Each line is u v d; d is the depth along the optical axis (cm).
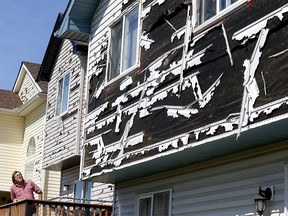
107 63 880
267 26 519
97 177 854
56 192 1509
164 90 686
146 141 709
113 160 792
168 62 688
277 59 499
